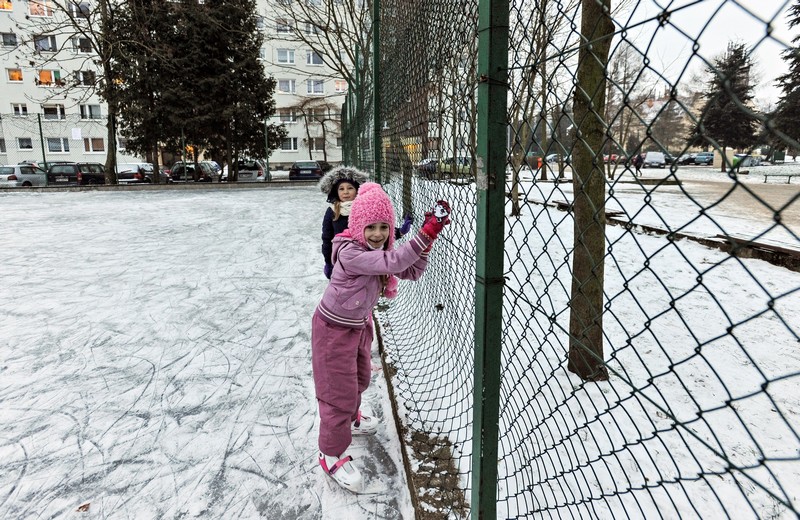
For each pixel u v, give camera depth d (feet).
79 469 7.24
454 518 5.86
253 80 73.36
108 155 64.44
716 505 5.78
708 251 18.10
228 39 69.26
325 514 6.32
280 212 37.76
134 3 62.23
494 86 4.14
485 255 4.41
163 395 9.42
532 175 4.31
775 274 15.46
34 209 39.24
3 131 102.58
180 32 67.36
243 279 17.87
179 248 23.47
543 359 9.95
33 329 12.82
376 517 6.25
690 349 10.14
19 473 7.15
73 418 8.59
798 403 7.86
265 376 10.23
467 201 6.04
